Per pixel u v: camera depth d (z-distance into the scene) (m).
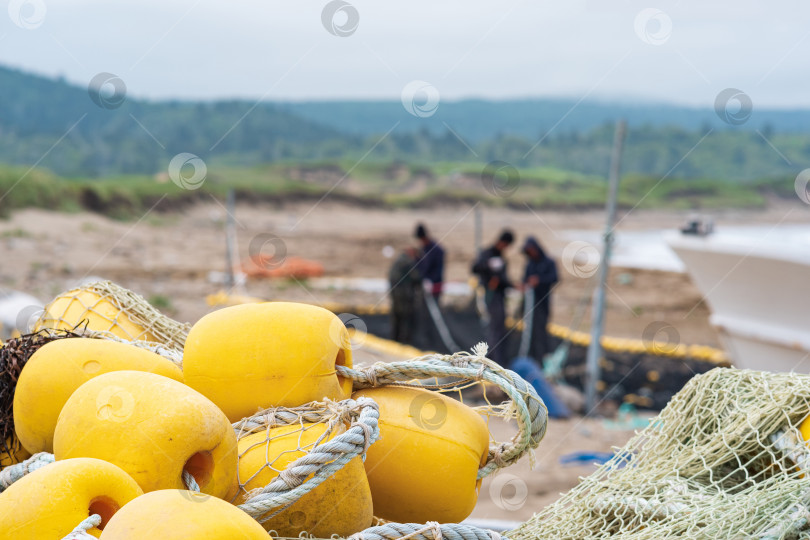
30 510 1.49
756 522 1.94
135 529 1.38
